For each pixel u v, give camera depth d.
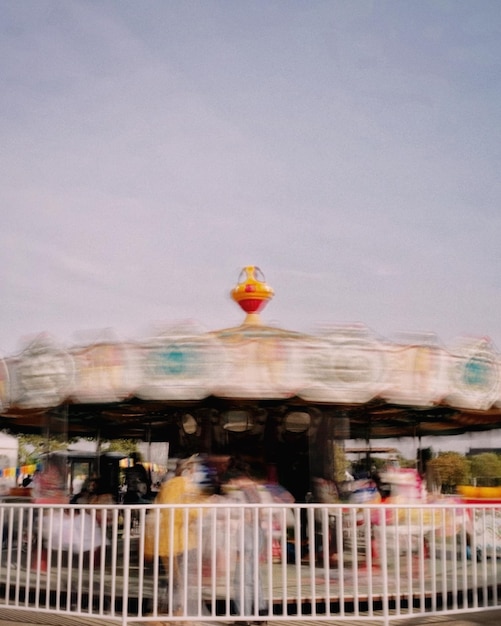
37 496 9.93
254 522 6.90
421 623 7.72
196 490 8.05
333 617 6.81
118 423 14.34
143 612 7.78
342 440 10.39
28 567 7.30
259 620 6.80
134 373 8.13
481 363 8.99
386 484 10.34
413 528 9.06
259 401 9.80
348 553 9.80
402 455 17.06
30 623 7.59
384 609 6.86
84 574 8.74
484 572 7.41
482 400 9.09
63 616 7.83
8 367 9.12
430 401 8.49
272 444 10.19
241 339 8.05
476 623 7.79
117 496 13.36
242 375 7.99
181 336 8.05
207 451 10.18
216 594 7.47
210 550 7.54
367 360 8.12
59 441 10.20
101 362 8.26
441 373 8.53
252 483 8.23
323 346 8.07
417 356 8.36
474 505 7.38
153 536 7.43
